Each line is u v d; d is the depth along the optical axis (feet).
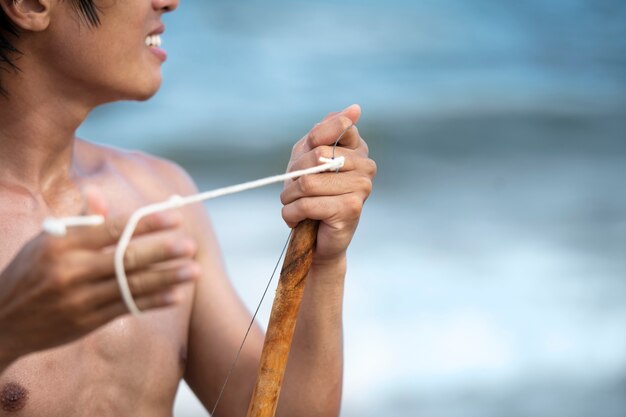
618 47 48.49
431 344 19.49
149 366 6.97
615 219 27.04
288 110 37.22
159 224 4.28
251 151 33.96
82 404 6.57
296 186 6.05
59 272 4.21
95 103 6.75
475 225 26.23
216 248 7.84
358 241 24.48
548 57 46.42
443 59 44.83
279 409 7.06
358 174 6.14
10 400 6.26
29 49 6.44
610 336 20.03
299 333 6.91
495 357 19.25
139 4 6.50
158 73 6.79
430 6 50.62
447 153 34.30
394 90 40.47
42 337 4.51
